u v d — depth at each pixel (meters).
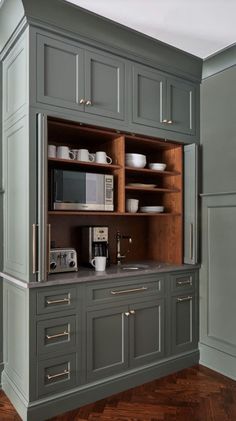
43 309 2.09
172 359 2.73
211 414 2.14
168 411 2.17
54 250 2.35
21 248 2.16
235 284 2.66
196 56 2.77
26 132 2.07
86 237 2.72
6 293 2.41
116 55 2.43
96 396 2.29
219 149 2.79
